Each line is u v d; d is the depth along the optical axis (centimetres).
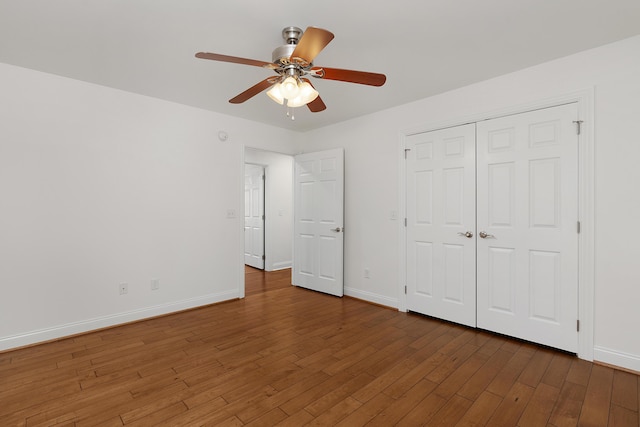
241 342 268
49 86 268
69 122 278
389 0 173
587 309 233
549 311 253
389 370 221
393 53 234
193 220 358
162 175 334
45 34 207
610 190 224
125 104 309
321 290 426
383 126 365
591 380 207
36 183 263
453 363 231
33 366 225
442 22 195
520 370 220
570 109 242
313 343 266
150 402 183
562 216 246
